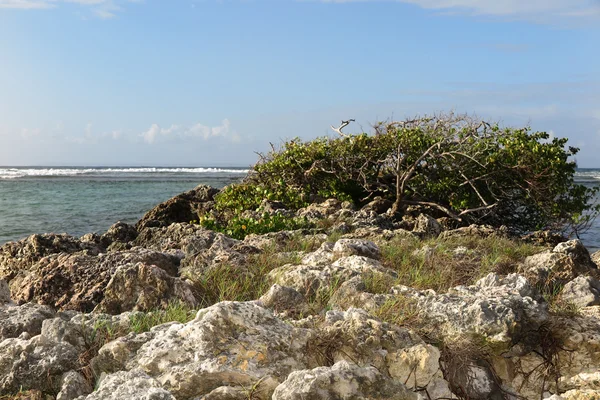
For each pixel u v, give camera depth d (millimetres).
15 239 22797
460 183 20750
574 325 5562
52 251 11508
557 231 21266
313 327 5227
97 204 38125
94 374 4594
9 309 5906
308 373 3947
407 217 19125
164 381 4211
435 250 9531
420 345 4684
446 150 20547
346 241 8945
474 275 8406
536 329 5453
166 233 13508
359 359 4707
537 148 19578
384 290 6938
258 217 16719
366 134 21719
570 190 21062
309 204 20578
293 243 10828
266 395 4199
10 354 4750
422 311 5559
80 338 5090
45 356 4656
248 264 8336
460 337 5156
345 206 18812
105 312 6531
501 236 13367
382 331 4910
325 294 6707
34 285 7516
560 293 7266
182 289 6668
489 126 20812
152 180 76250
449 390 4730
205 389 4223
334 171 21547
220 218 18875
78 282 7480
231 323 4590
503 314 5246
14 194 47594
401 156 20734
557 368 5293
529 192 20016
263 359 4387
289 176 22547
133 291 6617
